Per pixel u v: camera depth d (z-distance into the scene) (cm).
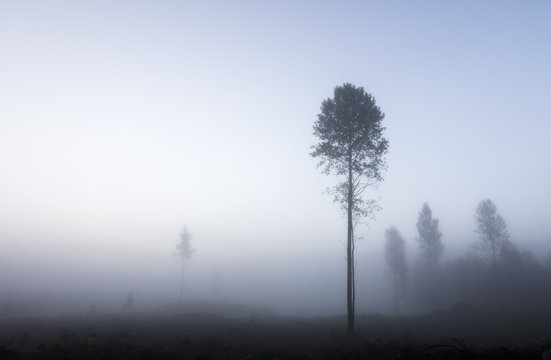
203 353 1323
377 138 2208
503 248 5081
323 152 2248
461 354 1234
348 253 2105
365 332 2178
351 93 2223
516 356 1176
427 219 5166
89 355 1218
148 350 1273
